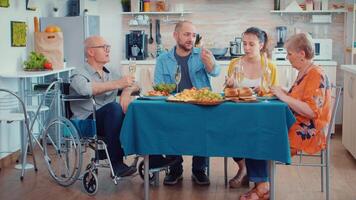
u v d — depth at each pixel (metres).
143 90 6.95
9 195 4.26
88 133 4.21
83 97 4.16
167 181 4.50
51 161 5.34
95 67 4.45
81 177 4.51
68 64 6.35
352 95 5.30
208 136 3.64
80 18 6.30
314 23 7.18
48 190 4.39
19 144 5.61
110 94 4.49
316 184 4.53
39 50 5.91
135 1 7.30
